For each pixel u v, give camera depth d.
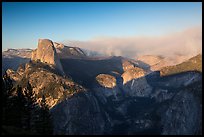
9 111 183.25
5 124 178.00
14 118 183.75
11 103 194.38
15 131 159.12
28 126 197.50
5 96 189.38
